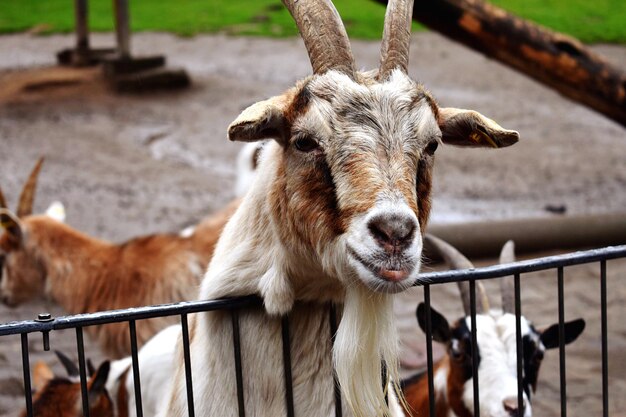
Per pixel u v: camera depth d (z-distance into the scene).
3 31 25.36
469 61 21.52
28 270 6.69
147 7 28.12
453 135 3.30
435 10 7.69
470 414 4.53
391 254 2.69
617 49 21.56
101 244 6.70
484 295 4.88
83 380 2.87
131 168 13.32
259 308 3.26
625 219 8.34
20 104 17.88
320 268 3.07
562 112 17.33
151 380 4.59
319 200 2.92
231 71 20.81
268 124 2.99
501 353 4.48
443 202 11.42
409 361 6.53
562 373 3.41
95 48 21.50
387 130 2.90
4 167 13.15
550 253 8.20
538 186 12.38
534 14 24.75
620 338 7.04
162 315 2.98
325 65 3.06
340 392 3.24
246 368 3.29
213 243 6.49
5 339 7.19
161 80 19.16
